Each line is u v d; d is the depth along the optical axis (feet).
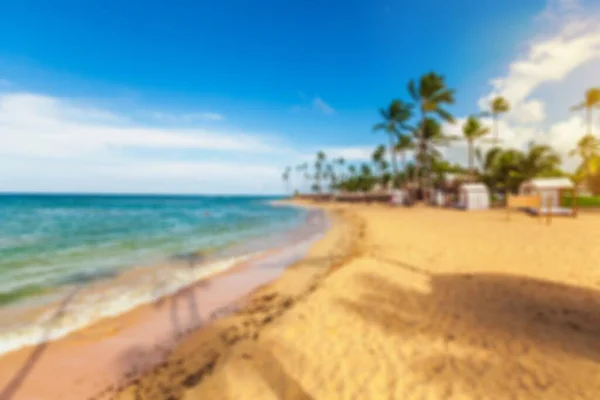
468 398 8.79
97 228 63.52
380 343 12.26
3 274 26.32
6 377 11.53
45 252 36.42
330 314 15.33
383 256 28.09
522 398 8.64
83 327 16.06
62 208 159.43
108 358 12.93
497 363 10.46
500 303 15.92
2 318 17.08
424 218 68.54
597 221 57.16
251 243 45.29
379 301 16.93
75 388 10.91
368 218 74.08
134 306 19.19
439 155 148.66
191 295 21.35
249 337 13.38
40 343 14.26
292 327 13.92
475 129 147.95
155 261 32.27
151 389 10.53
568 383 9.16
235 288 22.95
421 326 13.65
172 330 15.62
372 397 9.04
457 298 16.94
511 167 133.59
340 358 11.25
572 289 17.72
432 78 130.82
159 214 117.50
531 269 22.52
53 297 20.63
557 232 41.04
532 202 59.67
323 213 130.93
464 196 104.47
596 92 138.00
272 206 241.14
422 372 10.19
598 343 11.47
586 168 133.49
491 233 41.04
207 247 41.34
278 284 23.59
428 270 22.97
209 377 10.50
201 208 185.57
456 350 11.45
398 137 153.58
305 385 9.73
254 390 9.58
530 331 12.63
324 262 30.45
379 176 289.53
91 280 24.84
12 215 101.35
